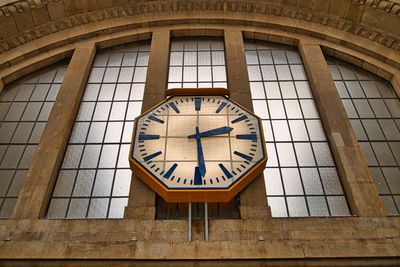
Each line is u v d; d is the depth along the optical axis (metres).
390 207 7.96
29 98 10.31
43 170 8.05
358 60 11.12
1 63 10.57
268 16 11.93
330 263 6.33
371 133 9.45
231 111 8.56
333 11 11.45
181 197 7.09
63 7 11.27
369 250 6.42
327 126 9.14
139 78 10.78
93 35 11.64
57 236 6.80
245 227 6.87
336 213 7.72
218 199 7.08
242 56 10.80
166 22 12.00
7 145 9.09
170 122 8.31
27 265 6.31
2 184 8.31
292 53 11.58
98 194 8.06
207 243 6.50
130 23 11.81
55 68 11.20
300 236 6.71
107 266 6.30
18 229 6.94
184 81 10.56
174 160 7.55
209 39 12.03
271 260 6.33
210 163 7.47
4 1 10.60
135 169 7.60
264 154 7.66
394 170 8.65
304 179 8.34
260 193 7.45
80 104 9.93
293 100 10.09
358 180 7.90
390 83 10.71
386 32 10.87
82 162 8.64
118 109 9.87
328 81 10.16
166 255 6.33
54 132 8.79
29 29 11.08
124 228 6.90
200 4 12.00
